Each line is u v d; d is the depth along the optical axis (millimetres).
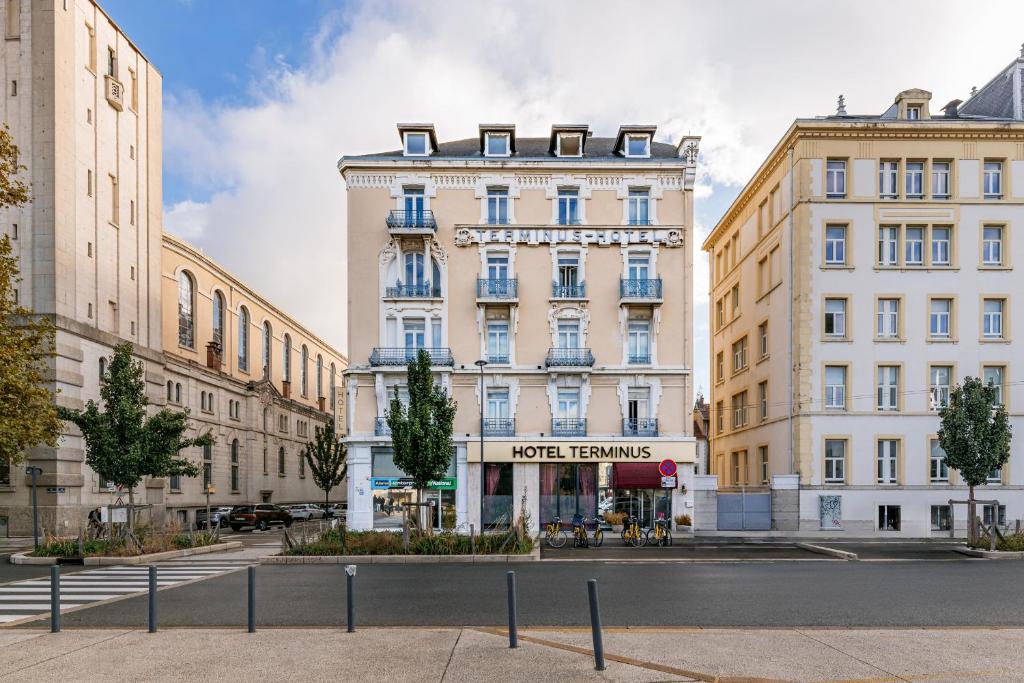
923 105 34812
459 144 36969
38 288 32000
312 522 50094
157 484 39531
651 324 33312
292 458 67750
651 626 10383
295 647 8758
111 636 9531
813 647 8719
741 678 7340
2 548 26672
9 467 31547
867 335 33375
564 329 33438
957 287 33469
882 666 7859
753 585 15141
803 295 33531
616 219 33656
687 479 32156
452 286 33219
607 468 32312
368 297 33188
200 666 7938
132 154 39344
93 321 35062
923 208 33719
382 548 21062
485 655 8273
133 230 39156
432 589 14461
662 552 23406
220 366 52625
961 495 32344
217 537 24656
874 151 33875
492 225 33250
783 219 35719
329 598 13289
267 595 13750
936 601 12922
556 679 7320
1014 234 33562
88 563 20156
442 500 32062
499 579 16156
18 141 32656
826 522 32312
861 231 33750
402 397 32844
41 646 8961
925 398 32969
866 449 32750
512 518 29031
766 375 38062
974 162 33750
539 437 32219
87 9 35531
